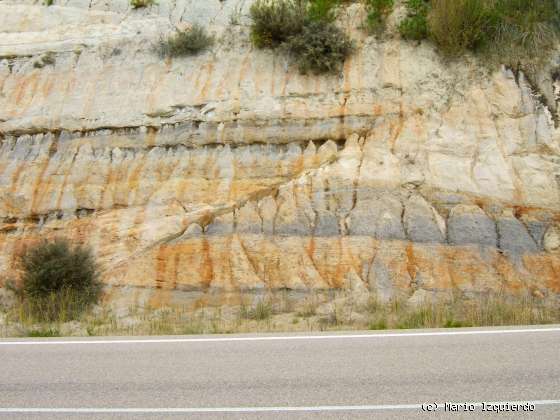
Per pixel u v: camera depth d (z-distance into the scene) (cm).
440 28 1380
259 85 1397
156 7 1633
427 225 1144
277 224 1188
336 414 475
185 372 614
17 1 1733
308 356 668
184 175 1299
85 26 1622
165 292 1139
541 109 1288
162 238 1211
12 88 1523
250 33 1505
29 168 1379
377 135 1284
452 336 763
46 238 1242
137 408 502
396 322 924
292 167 1273
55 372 628
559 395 510
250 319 1024
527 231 1127
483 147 1246
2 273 1236
